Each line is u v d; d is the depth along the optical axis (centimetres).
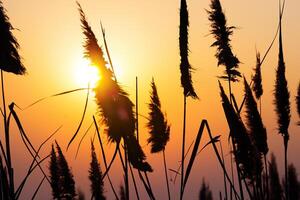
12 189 91
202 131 99
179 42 114
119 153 98
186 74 113
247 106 121
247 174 105
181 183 102
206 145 101
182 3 113
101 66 96
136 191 100
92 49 96
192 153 99
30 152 93
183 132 108
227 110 105
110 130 96
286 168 118
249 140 105
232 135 105
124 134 97
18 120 93
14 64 99
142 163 100
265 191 111
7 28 100
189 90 112
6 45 99
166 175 105
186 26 113
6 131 92
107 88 96
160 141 123
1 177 91
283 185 117
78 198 123
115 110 96
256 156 106
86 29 96
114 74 97
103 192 118
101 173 120
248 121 120
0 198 90
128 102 97
